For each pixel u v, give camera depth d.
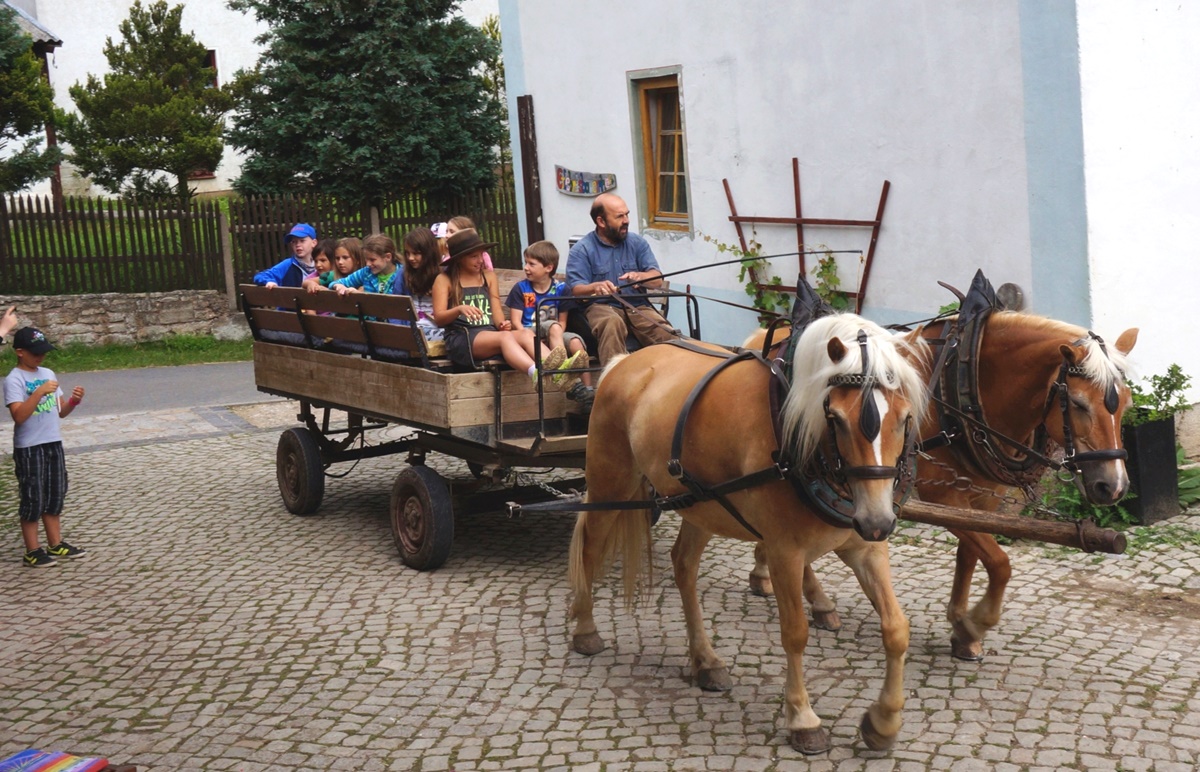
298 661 5.70
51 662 5.86
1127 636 5.49
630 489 5.45
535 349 6.23
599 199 7.09
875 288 8.69
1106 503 4.65
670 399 4.90
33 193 23.83
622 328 6.69
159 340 15.97
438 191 17.89
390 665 5.59
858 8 8.38
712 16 9.81
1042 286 7.34
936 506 4.76
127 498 9.03
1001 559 5.10
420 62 17.06
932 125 7.94
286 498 8.43
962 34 7.59
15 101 15.96
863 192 8.62
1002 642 5.50
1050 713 4.73
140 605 6.64
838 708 4.88
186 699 5.33
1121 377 4.68
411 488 6.91
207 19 25.23
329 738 4.86
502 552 7.29
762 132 9.51
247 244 16.22
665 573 6.77
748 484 4.36
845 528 4.26
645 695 5.12
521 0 12.29
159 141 19.73
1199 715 4.65
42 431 7.39
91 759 4.39
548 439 6.28
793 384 4.09
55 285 15.66
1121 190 7.08
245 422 11.64
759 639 5.69
